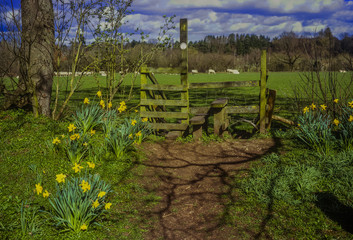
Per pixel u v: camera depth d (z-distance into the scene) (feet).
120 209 12.79
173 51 127.54
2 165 15.23
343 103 21.43
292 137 21.18
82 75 22.86
